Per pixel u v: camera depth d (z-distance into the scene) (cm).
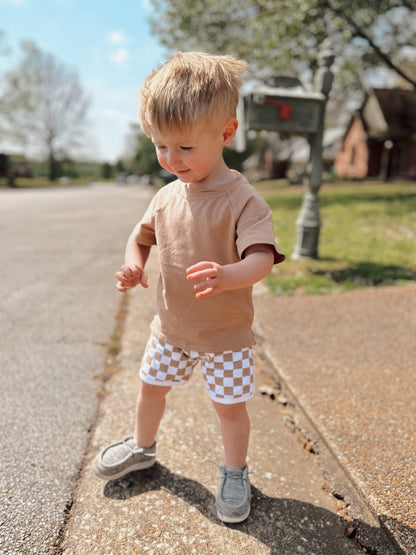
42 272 496
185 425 208
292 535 151
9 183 3247
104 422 209
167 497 165
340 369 255
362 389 233
